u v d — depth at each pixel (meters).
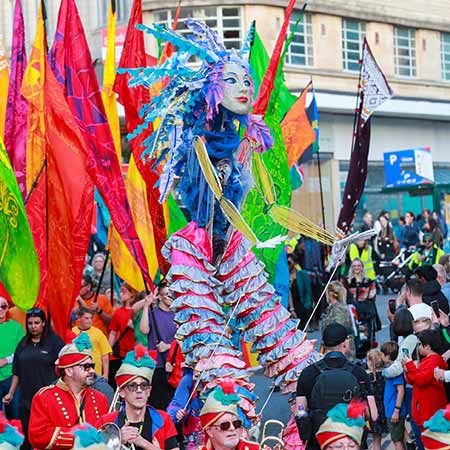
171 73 11.22
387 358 13.06
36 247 14.55
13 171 14.76
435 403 11.74
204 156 10.98
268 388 18.14
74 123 14.46
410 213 34.66
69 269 14.40
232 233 11.41
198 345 10.86
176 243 11.23
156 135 11.45
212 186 10.88
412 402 12.01
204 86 11.11
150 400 13.94
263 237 14.81
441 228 34.81
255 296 11.30
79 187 14.48
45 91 14.52
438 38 48.09
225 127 11.31
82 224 14.46
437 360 11.79
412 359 12.47
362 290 18.66
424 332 11.91
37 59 15.74
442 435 6.83
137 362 8.55
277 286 17.16
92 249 26.31
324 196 42.59
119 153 17.23
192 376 11.43
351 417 6.79
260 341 11.31
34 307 14.09
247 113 11.27
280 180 16.11
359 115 15.74
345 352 10.29
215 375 10.68
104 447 6.63
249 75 11.24
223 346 10.93
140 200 16.16
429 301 14.80
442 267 17.41
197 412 11.43
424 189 38.22
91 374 9.01
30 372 12.98
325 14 43.19
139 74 11.26
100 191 14.56
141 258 14.52
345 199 15.52
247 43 11.84
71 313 14.66
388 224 32.31
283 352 11.19
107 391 11.36
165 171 11.30
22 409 13.02
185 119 11.34
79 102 14.98
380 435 13.16
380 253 31.97
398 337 14.41
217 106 11.06
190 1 39.53
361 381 9.93
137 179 16.20
